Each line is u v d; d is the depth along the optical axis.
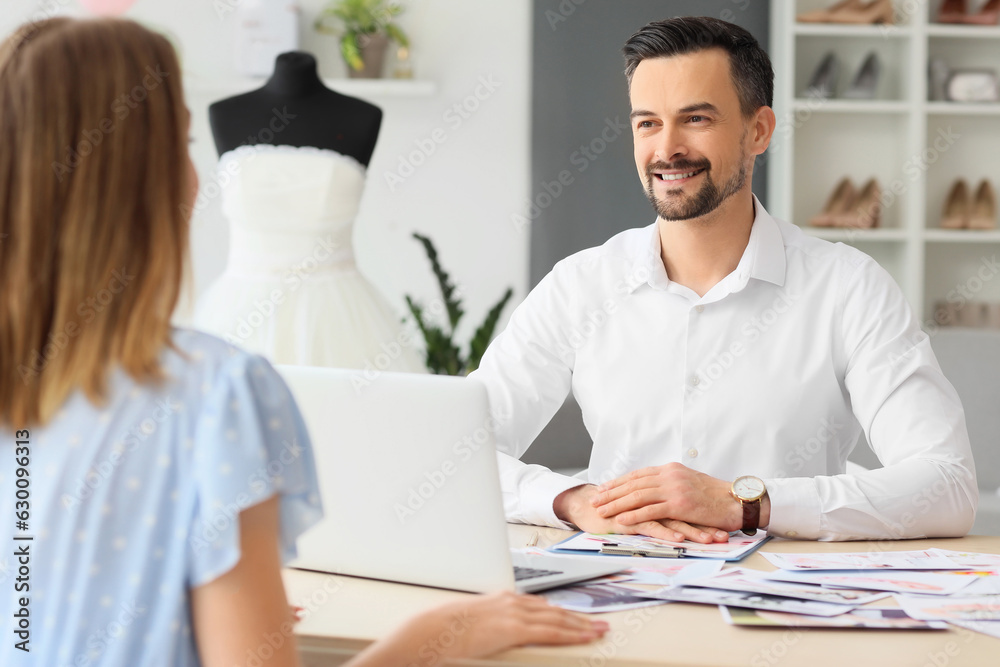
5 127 0.66
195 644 0.67
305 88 2.70
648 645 0.84
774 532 1.27
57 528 0.65
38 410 0.66
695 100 1.50
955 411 1.46
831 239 3.69
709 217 1.57
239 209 2.62
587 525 1.31
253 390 0.69
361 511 1.03
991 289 3.86
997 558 1.12
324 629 0.91
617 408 1.66
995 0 3.68
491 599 0.84
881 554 1.14
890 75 3.79
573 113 3.93
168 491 0.67
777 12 3.71
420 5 3.94
